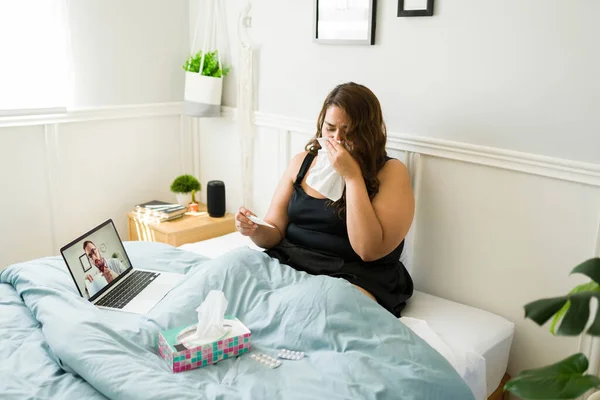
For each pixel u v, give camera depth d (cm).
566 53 165
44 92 250
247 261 176
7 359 139
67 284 173
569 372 84
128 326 153
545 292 181
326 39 225
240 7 262
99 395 128
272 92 255
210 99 270
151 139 294
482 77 184
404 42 202
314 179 190
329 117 187
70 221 271
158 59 288
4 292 175
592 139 164
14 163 248
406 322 171
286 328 153
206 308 147
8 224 252
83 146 269
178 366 136
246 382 133
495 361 174
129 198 292
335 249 189
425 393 134
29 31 240
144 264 201
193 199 281
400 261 208
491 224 191
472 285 199
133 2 273
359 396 128
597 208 166
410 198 187
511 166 181
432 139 199
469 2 183
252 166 273
